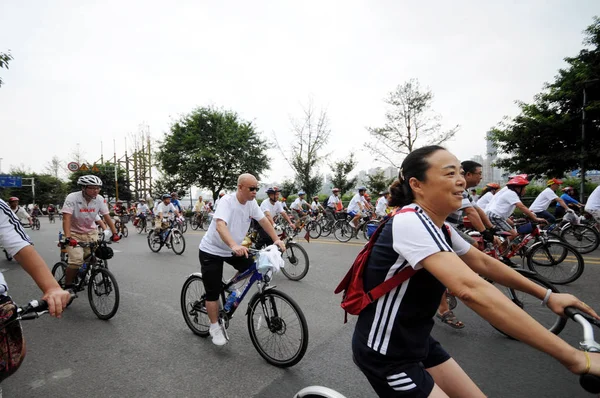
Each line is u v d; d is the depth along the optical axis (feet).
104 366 9.94
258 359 10.07
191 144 95.45
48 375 9.52
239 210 10.62
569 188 31.76
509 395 7.81
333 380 8.75
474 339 10.66
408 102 60.54
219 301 10.74
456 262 3.63
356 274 4.57
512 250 15.90
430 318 4.39
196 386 8.73
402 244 3.90
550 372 8.68
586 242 23.18
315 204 47.44
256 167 98.78
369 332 4.30
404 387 4.03
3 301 5.32
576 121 40.19
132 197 140.67
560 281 15.61
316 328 12.07
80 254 14.26
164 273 21.75
